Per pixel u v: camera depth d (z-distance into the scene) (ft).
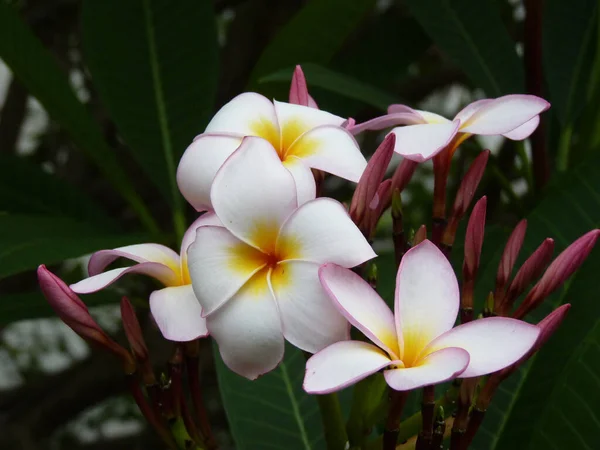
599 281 2.31
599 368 2.17
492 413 2.31
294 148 1.92
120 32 2.92
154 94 2.90
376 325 1.73
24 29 2.63
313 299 1.73
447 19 2.93
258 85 2.88
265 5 4.32
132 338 2.01
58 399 4.45
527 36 2.72
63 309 1.95
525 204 2.87
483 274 2.44
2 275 2.25
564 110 2.85
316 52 2.86
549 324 1.81
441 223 2.07
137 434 4.83
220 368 2.40
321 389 1.63
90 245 2.36
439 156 2.06
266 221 1.78
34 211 2.98
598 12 2.78
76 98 2.70
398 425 1.84
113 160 2.75
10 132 4.36
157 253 1.95
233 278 1.75
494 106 2.01
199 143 1.88
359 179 1.89
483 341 1.71
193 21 2.92
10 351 5.13
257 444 2.36
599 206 2.45
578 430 2.15
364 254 1.73
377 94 2.66
